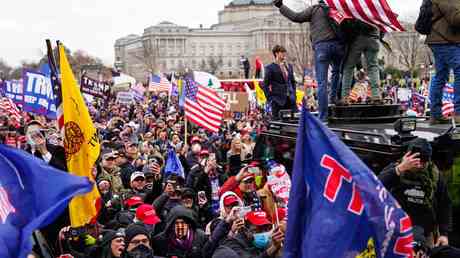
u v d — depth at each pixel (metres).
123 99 30.94
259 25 131.12
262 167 7.97
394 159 5.34
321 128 4.25
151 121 21.86
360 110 7.29
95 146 7.25
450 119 7.10
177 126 18.06
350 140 6.04
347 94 7.98
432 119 7.10
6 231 4.39
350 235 4.15
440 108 7.09
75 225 6.46
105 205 8.46
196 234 7.11
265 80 10.56
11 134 12.45
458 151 5.41
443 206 5.31
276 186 7.13
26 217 4.52
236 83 27.80
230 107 24.69
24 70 15.37
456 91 6.96
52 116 15.51
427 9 7.05
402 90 22.77
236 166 11.19
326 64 7.86
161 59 142.25
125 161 11.21
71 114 7.16
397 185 5.22
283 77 10.54
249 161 10.04
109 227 7.64
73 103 7.15
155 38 142.50
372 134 5.66
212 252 6.52
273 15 128.00
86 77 19.73
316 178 4.26
